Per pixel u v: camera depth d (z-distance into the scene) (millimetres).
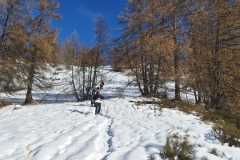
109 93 33250
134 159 5812
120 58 23578
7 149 7113
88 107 17438
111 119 12461
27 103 25703
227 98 16172
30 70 24406
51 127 10477
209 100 16828
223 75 15492
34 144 7613
